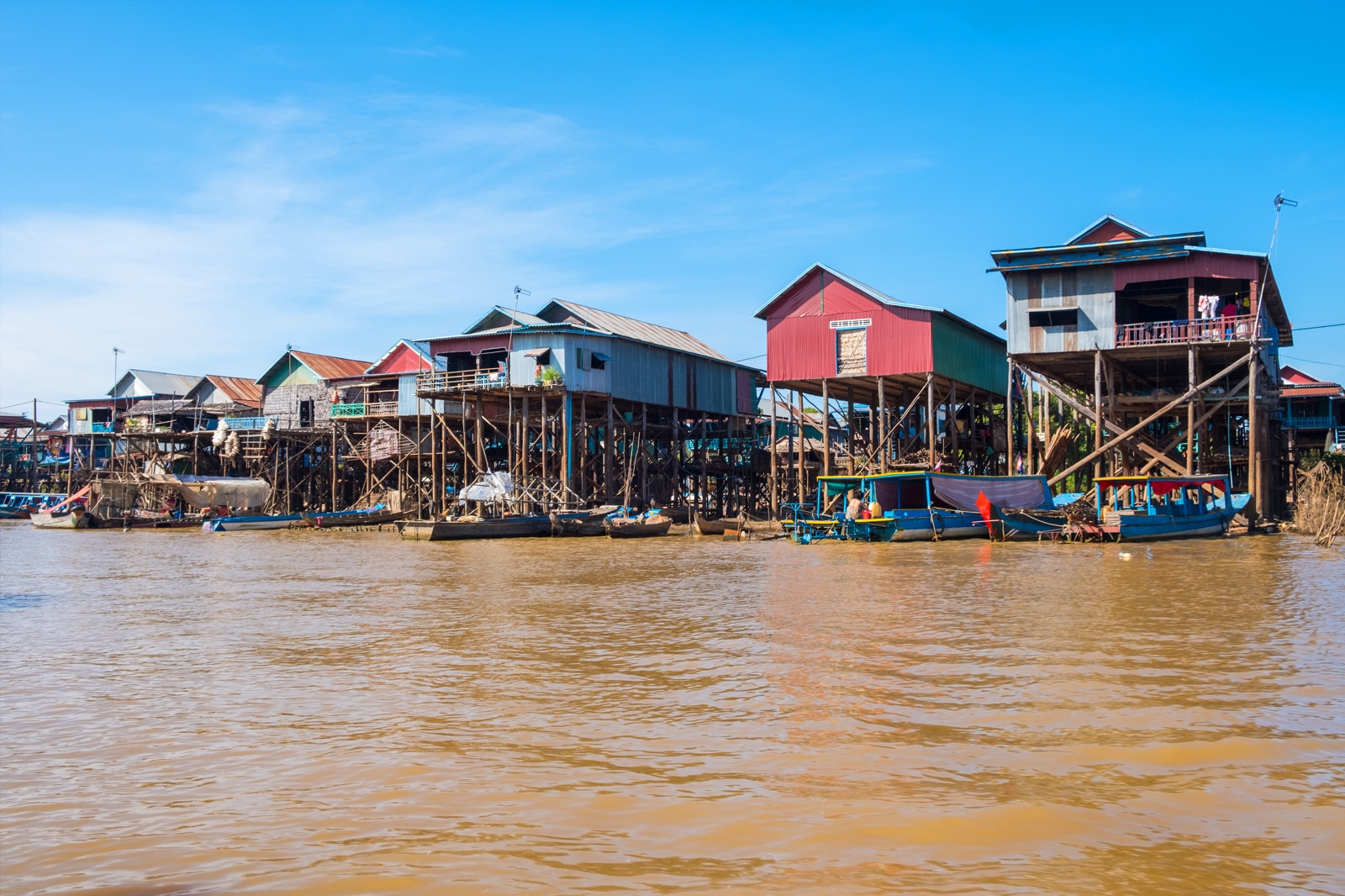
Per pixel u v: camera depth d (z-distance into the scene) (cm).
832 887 608
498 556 3272
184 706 1113
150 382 7106
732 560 3000
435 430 5662
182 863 662
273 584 2444
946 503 3725
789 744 916
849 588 2153
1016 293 3916
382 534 4888
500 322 5050
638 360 5238
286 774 852
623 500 5266
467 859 659
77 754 924
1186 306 4088
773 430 4528
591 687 1177
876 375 4259
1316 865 634
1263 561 2647
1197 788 778
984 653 1334
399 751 914
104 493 5862
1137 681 1152
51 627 1744
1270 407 4297
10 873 650
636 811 744
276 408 6284
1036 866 635
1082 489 4750
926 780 805
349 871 644
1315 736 915
